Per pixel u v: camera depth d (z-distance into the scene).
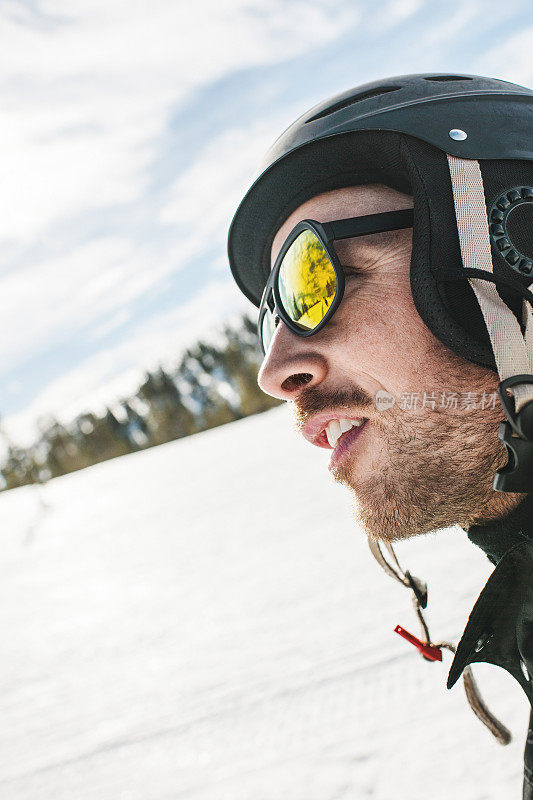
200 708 3.21
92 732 3.39
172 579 6.50
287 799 2.22
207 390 69.31
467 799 1.92
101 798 2.67
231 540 7.37
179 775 2.64
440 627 3.08
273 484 11.05
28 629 6.46
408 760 2.20
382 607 3.67
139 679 3.95
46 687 4.42
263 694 3.11
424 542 4.52
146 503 16.69
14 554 14.48
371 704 2.66
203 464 23.70
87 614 6.28
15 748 3.51
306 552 5.54
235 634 4.14
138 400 79.12
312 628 3.74
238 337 62.66
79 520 18.25
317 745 2.50
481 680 2.50
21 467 81.25
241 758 2.61
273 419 40.06
